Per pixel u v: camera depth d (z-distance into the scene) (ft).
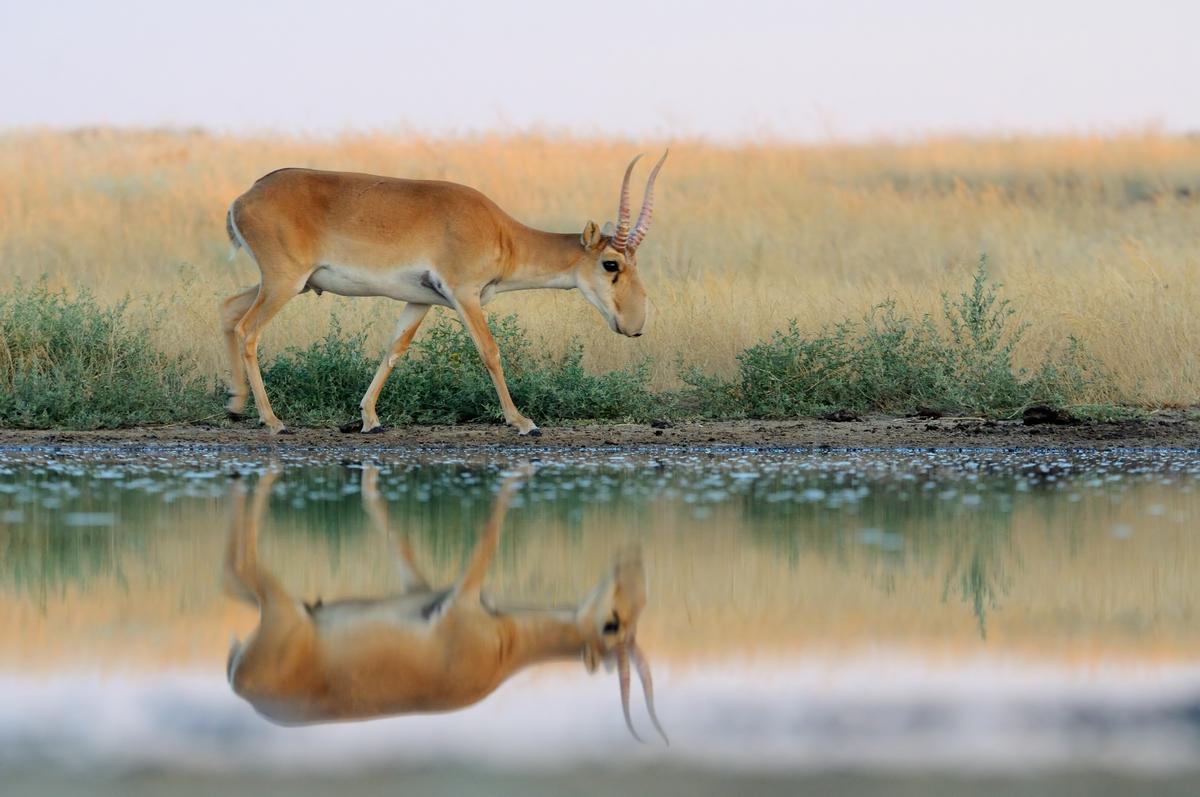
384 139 248.52
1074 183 261.44
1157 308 111.14
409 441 91.50
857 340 107.96
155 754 33.88
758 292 123.75
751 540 59.36
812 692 39.34
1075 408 98.58
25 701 38.04
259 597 50.03
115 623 46.24
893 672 41.27
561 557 56.34
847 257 173.27
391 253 90.22
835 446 90.22
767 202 213.87
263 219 89.15
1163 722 36.63
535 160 234.17
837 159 272.31
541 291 124.77
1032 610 48.44
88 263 166.09
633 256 95.81
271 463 82.48
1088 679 40.60
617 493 71.10
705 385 102.73
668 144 253.65
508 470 79.56
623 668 41.91
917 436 92.68
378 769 32.81
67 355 102.63
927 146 280.10
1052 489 72.79
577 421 98.43
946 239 187.52
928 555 56.85
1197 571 54.19
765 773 32.63
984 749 34.40
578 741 35.14
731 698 38.81
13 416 95.81
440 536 59.98
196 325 110.83
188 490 71.61
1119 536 60.18
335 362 100.89
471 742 35.12
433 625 46.60
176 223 190.90
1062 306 115.03
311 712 37.68
